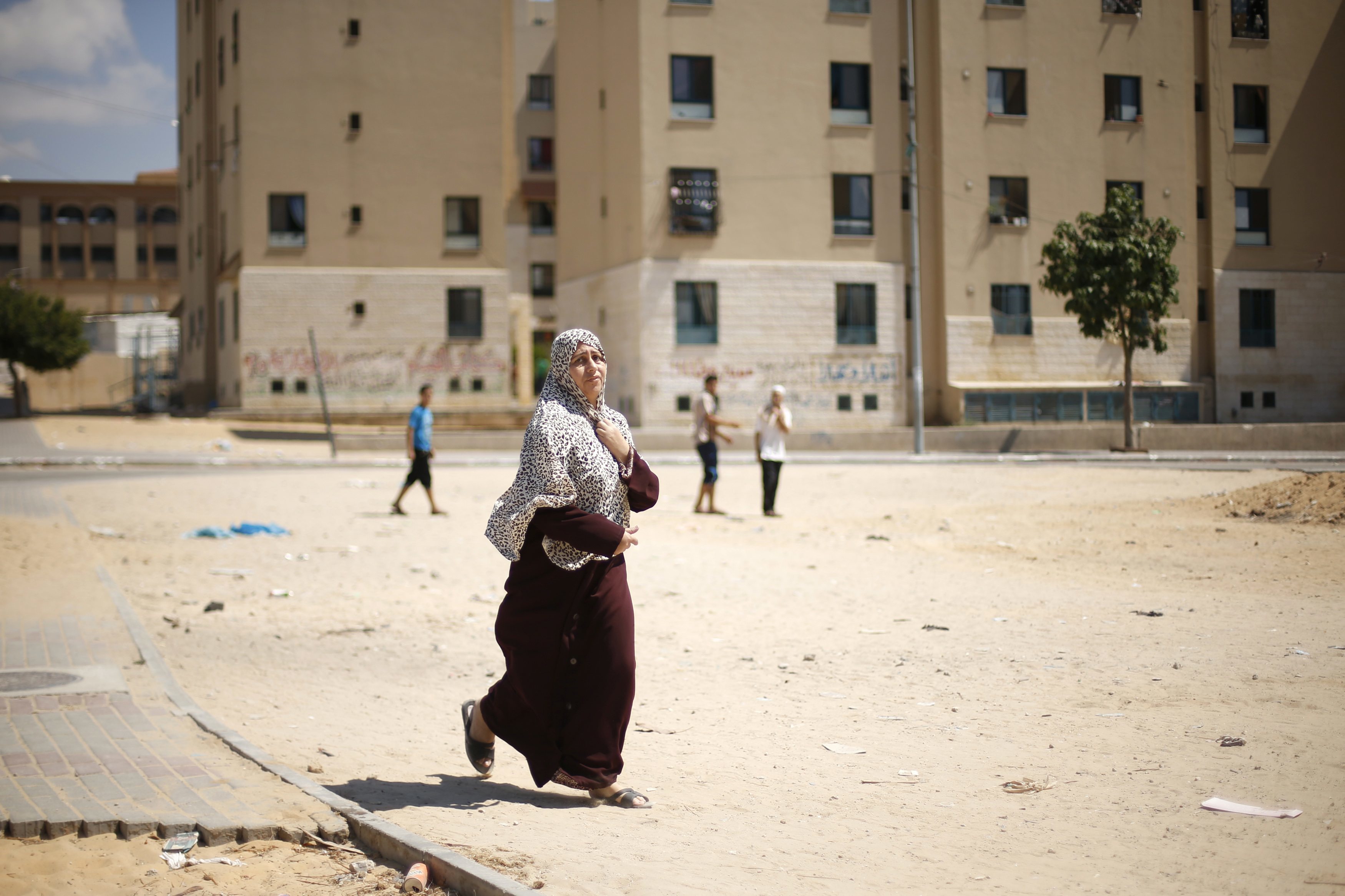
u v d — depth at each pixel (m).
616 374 40.59
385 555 13.53
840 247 39.69
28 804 4.66
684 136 38.53
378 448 35.56
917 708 6.36
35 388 68.38
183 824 4.48
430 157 43.44
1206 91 42.34
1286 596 9.41
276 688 7.29
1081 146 41.03
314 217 42.78
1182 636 7.94
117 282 82.44
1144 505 16.72
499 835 4.40
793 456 32.50
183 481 24.86
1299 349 42.66
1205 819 4.32
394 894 3.90
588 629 4.79
